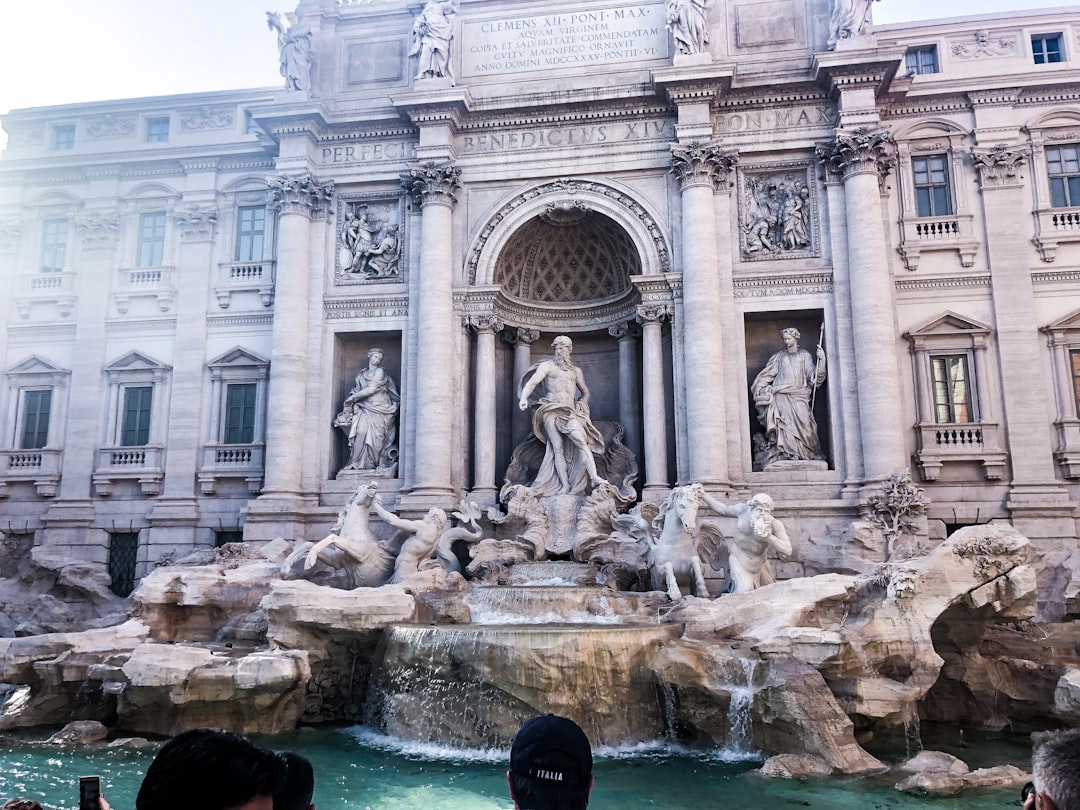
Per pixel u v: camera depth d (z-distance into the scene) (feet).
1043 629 76.95
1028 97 101.81
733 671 58.90
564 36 106.42
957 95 102.58
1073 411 95.71
